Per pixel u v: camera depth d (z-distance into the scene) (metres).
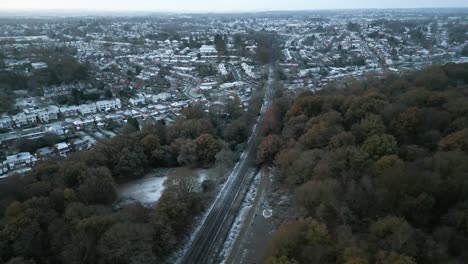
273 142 128.88
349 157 95.19
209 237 90.12
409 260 57.78
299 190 90.50
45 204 85.25
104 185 102.50
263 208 103.69
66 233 76.12
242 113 179.75
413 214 72.38
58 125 178.75
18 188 95.12
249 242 89.00
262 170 127.81
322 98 144.12
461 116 102.94
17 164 134.62
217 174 121.94
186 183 99.75
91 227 76.88
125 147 127.06
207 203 105.94
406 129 103.75
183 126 147.50
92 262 70.81
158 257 79.94
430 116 104.62
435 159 81.62
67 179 102.62
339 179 91.62
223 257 83.81
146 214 88.81
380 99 124.12
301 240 72.56
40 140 151.00
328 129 113.81
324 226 73.69
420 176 75.94
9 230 73.69
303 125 130.38
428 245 63.28
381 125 105.69
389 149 93.94
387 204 77.31
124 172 123.25
